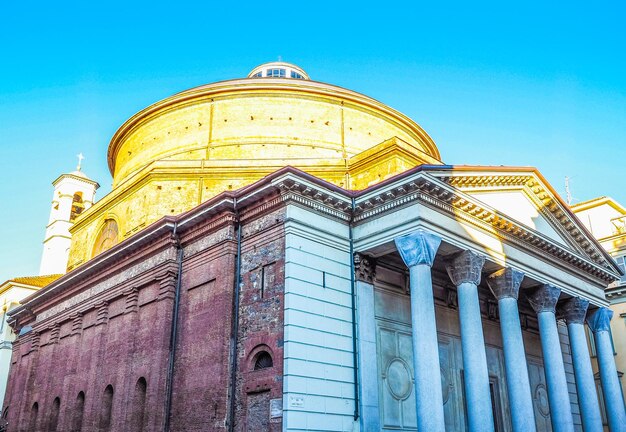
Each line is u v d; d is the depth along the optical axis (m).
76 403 30.20
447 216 23.08
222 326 22.39
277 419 19.61
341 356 21.59
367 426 21.14
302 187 22.12
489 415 21.50
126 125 39.53
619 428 29.55
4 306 52.78
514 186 26.86
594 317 31.98
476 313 22.86
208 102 36.47
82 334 32.16
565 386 26.52
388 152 29.42
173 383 23.94
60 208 68.31
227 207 23.95
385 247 23.02
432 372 20.28
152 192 32.12
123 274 29.25
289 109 35.81
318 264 22.09
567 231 30.27
